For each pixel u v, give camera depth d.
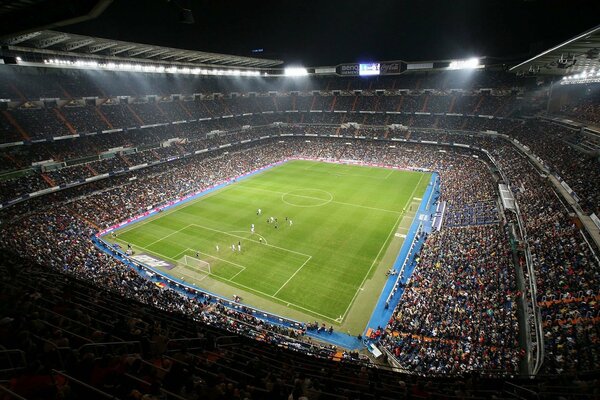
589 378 14.91
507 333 25.22
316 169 83.62
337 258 43.22
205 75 96.12
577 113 58.81
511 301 28.70
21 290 15.89
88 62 59.09
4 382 7.91
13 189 50.78
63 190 56.62
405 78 102.50
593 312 22.69
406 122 96.00
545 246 32.03
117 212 55.25
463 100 92.44
